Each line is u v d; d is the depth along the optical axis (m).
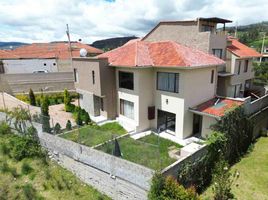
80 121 20.27
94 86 21.64
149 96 19.69
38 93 32.12
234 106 16.33
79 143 14.15
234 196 11.53
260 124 19.98
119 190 12.16
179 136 18.27
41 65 42.28
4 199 12.44
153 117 20.17
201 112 17.22
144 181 10.89
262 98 20.12
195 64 17.06
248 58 27.62
